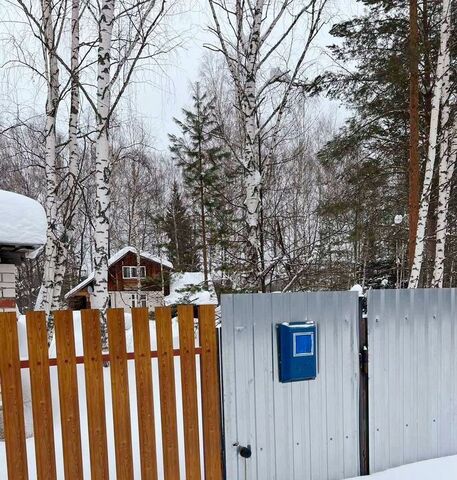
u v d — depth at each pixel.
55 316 2.37
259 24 6.21
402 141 10.10
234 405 2.85
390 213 11.18
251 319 2.93
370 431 3.33
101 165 5.66
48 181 6.84
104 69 5.62
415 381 3.55
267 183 9.75
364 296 3.38
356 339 3.31
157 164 23.20
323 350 3.17
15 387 2.29
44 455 2.34
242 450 2.84
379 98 9.98
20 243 4.27
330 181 15.43
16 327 2.30
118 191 18.88
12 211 4.42
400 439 3.47
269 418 2.97
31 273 20.02
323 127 18.22
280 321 3.03
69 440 2.38
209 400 2.77
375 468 3.34
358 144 10.46
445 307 3.72
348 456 3.26
